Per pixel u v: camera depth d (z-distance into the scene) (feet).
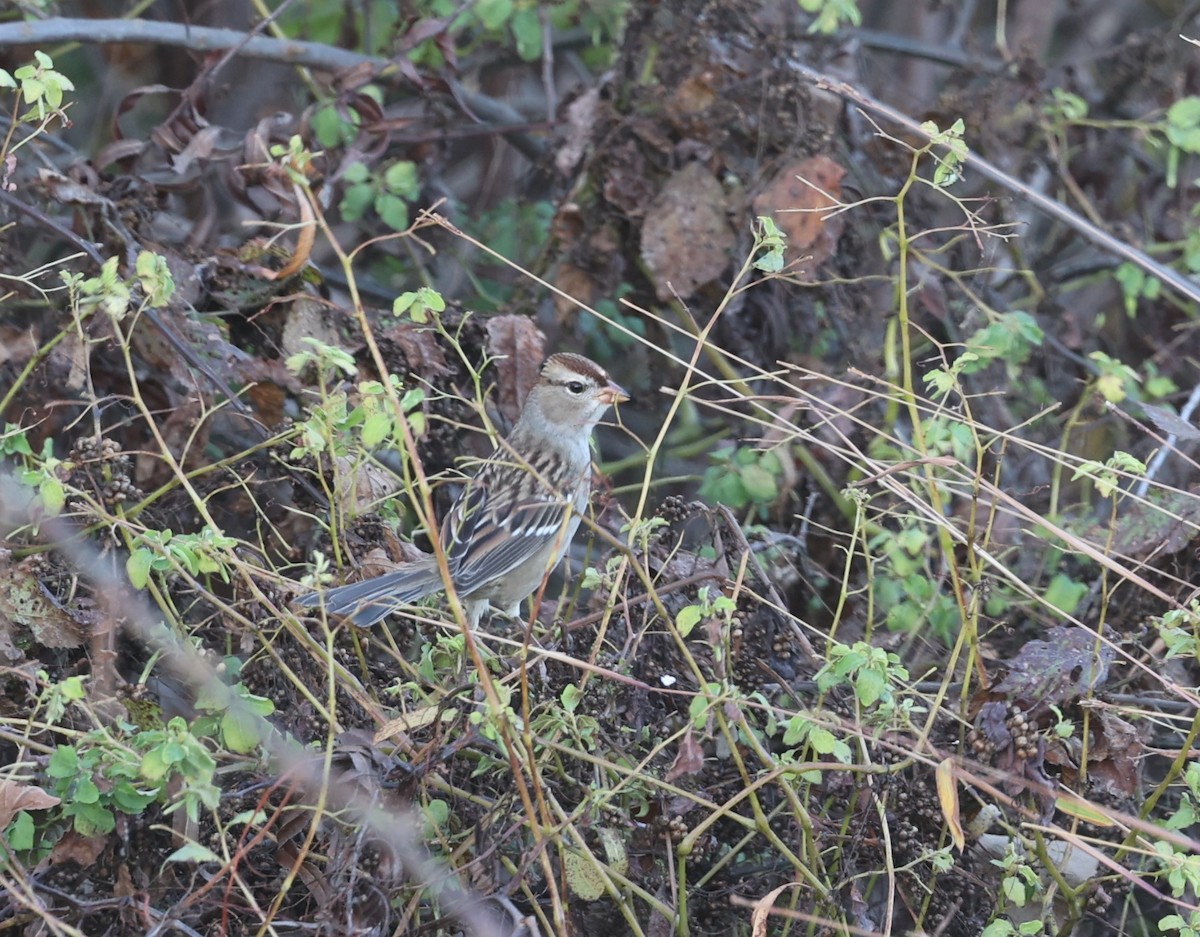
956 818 17.63
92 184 25.70
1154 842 21.08
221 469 22.65
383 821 18.34
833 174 28.32
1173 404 31.55
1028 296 33.78
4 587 19.89
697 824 20.90
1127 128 34.60
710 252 28.89
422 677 20.34
